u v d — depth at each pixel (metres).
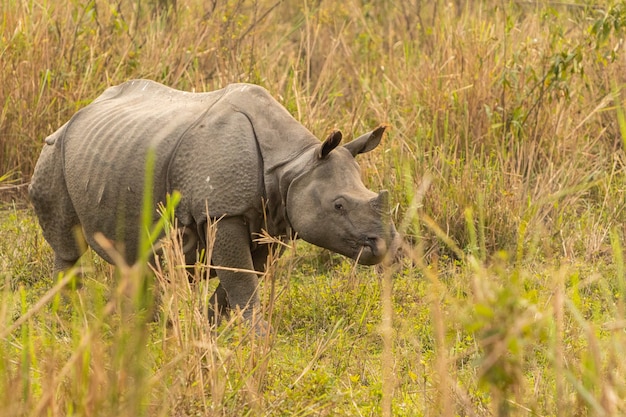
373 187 23.84
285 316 18.06
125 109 18.06
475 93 26.94
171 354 13.15
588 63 28.69
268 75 29.16
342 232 15.99
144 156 17.14
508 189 24.06
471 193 22.95
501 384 10.56
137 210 17.22
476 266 11.06
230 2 32.28
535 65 28.36
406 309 17.83
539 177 24.56
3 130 26.19
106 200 17.42
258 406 12.55
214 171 16.62
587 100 28.50
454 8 33.97
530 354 14.53
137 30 30.81
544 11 30.17
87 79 27.48
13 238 21.70
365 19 36.12
